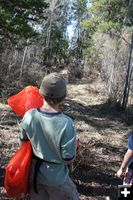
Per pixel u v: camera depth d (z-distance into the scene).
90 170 9.40
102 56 33.53
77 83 39.72
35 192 3.38
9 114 16.34
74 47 67.56
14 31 16.25
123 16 48.31
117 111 24.91
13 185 3.34
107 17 50.19
